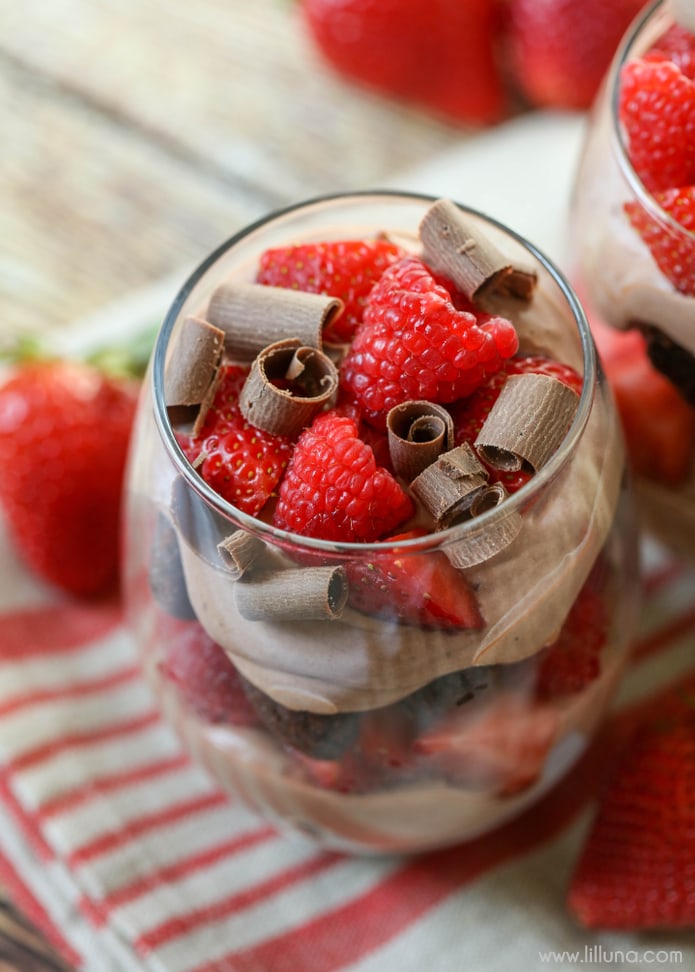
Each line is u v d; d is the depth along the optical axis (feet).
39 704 1.43
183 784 1.41
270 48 1.89
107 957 1.32
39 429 1.49
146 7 1.93
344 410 1.16
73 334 1.59
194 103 1.82
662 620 1.47
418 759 1.20
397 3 1.71
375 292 1.16
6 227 1.73
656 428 1.36
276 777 1.25
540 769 1.29
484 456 1.14
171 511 1.16
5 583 1.52
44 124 1.81
